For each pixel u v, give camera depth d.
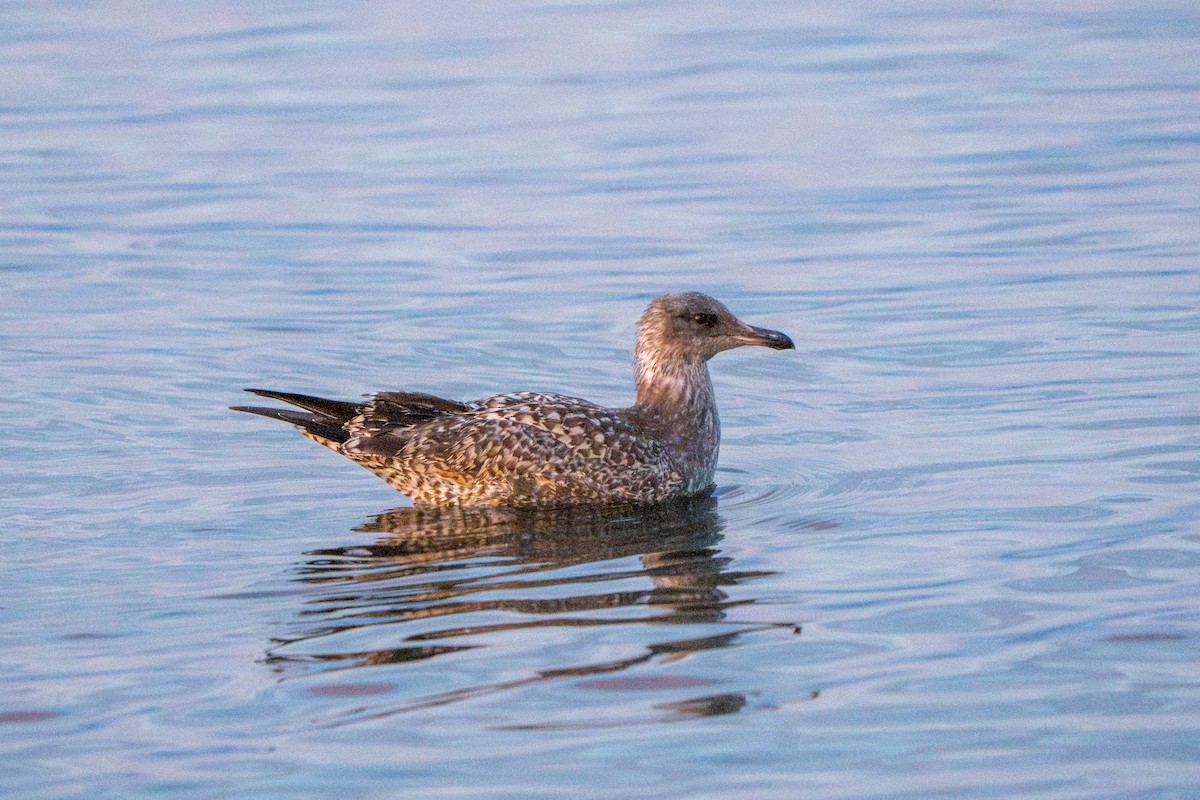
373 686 9.38
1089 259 20.55
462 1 43.09
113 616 10.63
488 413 13.70
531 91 32.53
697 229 22.91
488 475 13.39
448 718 8.91
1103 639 9.81
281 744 8.62
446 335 18.58
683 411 13.98
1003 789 8.01
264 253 22.14
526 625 10.34
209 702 9.17
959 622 10.19
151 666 9.73
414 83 33.44
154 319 19.23
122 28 39.88
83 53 36.84
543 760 8.38
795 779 8.15
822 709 8.95
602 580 11.30
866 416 15.59
